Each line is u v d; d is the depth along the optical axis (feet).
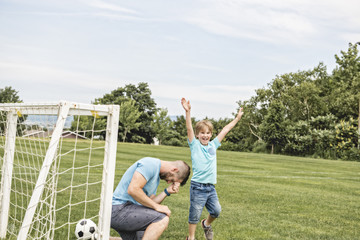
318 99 173.37
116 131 10.72
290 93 180.86
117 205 11.68
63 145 73.26
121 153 70.08
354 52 189.26
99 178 31.65
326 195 30.81
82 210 18.88
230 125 16.16
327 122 150.20
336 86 189.06
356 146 132.98
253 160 76.95
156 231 11.43
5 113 14.33
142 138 215.92
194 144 14.99
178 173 12.18
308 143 143.23
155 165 11.80
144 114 223.51
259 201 25.55
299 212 22.49
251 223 18.88
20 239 9.52
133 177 11.46
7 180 14.12
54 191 10.43
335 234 17.54
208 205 14.90
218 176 40.73
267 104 189.57
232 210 21.90
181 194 26.40
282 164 69.56
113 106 10.67
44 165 9.76
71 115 10.18
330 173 54.85
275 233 17.11
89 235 13.10
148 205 11.53
